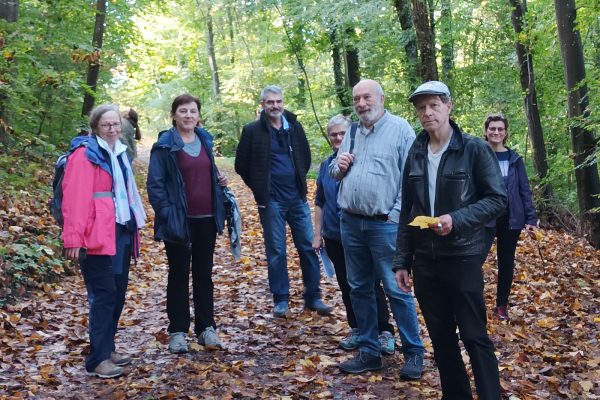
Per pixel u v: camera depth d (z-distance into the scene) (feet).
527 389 14.01
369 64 51.90
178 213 16.60
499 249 20.16
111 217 14.97
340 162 15.03
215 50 111.34
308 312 20.75
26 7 40.98
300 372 15.20
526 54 43.37
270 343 17.65
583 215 35.29
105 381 14.92
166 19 110.83
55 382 14.67
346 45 56.18
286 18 57.77
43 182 34.76
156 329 19.39
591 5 32.48
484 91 52.80
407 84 49.37
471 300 11.14
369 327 15.34
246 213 44.91
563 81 47.80
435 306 11.73
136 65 59.88
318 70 87.92
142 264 28.53
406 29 47.91
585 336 18.49
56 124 43.06
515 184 19.95
